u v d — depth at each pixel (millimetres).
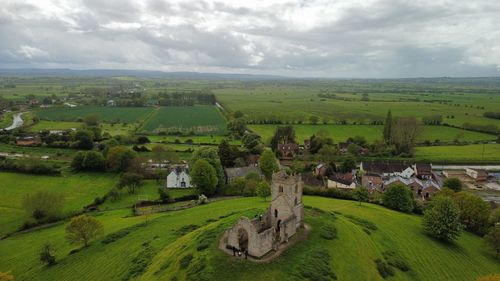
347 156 180875
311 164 180500
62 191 136250
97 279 75125
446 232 92375
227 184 146625
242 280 60781
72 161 161750
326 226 83000
